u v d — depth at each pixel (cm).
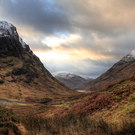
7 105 9406
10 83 16650
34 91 17550
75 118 1269
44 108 7662
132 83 2166
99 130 874
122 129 824
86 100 2747
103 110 1741
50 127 1063
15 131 688
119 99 1820
